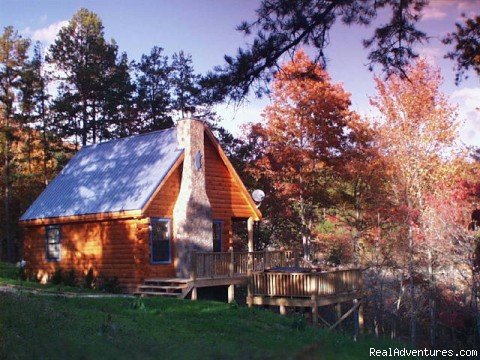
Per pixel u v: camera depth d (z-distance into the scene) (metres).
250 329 15.32
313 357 6.55
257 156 36.00
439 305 28.97
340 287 23.52
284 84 32.50
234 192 29.20
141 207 23.70
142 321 14.79
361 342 10.91
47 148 44.88
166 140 27.80
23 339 10.50
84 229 26.64
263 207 36.34
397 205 30.08
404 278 29.77
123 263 24.81
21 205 46.34
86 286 25.61
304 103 32.94
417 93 29.33
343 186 35.28
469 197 24.44
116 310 16.70
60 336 10.86
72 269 26.67
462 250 24.59
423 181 29.80
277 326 16.61
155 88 47.66
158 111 46.69
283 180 35.12
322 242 35.12
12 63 43.91
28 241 29.23
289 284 22.50
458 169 28.64
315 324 21.56
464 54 12.69
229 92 12.23
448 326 27.91
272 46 11.93
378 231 30.61
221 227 28.16
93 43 46.19
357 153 32.53
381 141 30.72
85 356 7.50
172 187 25.83
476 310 25.03
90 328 12.53
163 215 25.25
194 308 18.27
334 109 32.84
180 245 25.23
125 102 45.53
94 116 45.69
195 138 26.25
